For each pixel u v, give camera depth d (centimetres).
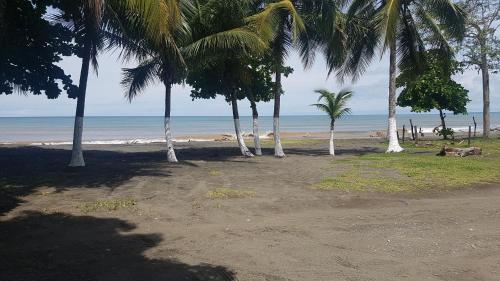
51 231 734
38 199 973
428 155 2066
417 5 2262
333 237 716
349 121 13838
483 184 1223
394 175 1383
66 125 9825
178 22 1295
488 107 3173
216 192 1079
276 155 2134
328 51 2227
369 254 631
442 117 3216
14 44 1428
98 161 1803
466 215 866
